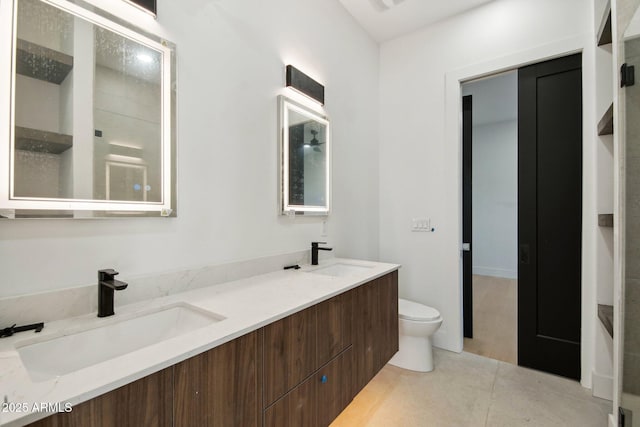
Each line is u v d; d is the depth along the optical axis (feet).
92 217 3.29
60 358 2.71
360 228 8.56
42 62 3.00
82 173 3.24
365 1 7.66
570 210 6.81
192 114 4.32
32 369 2.53
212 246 4.61
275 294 4.01
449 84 8.29
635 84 4.08
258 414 2.99
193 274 4.26
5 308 2.73
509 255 16.57
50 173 3.02
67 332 2.79
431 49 8.61
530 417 5.47
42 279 3.00
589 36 6.44
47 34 3.03
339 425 5.27
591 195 6.36
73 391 1.82
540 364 7.09
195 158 4.37
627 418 4.18
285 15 6.03
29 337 2.60
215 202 4.66
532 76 7.24
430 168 8.60
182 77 4.20
